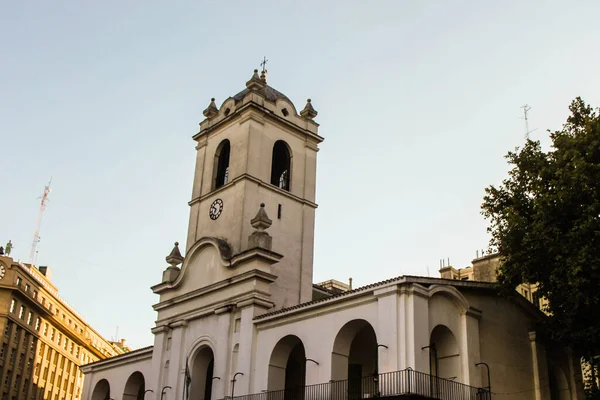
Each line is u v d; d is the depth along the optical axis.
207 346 34.81
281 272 35.72
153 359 37.47
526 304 30.73
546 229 25.27
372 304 26.56
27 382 70.06
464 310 27.52
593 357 26.27
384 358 25.11
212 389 32.72
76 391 83.81
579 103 28.30
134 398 41.28
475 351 27.33
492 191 28.66
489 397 26.67
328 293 40.97
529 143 28.33
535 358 30.17
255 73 39.59
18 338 68.00
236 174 37.50
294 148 39.81
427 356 24.98
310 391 27.58
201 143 41.91
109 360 43.00
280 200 37.72
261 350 31.11
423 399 23.86
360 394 29.34
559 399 31.72
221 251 35.19
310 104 41.75
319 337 28.28
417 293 25.58
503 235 27.61
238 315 33.28
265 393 29.86
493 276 44.59
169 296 38.25
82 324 87.50
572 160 25.62
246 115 38.41
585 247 23.77
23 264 76.00
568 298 24.86
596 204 24.19
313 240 38.31
